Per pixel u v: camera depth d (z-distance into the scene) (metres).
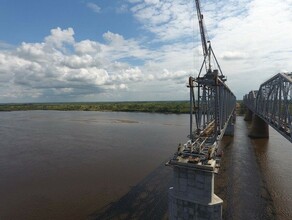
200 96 21.89
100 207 19.56
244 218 17.72
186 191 15.07
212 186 14.55
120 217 18.08
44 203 20.39
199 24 38.31
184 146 16.98
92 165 30.39
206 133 21.97
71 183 24.53
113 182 24.62
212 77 20.45
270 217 17.86
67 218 18.06
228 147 40.00
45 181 25.16
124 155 35.06
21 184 24.44
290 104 20.78
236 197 20.98
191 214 14.84
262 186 23.27
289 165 29.70
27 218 18.17
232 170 27.94
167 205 19.69
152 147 40.16
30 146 42.28
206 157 15.30
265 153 35.78
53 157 34.59
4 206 20.05
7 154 36.62
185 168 14.86
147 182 24.48
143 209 19.16
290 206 19.42
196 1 38.59
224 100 29.34
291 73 23.86
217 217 14.38
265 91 34.22
